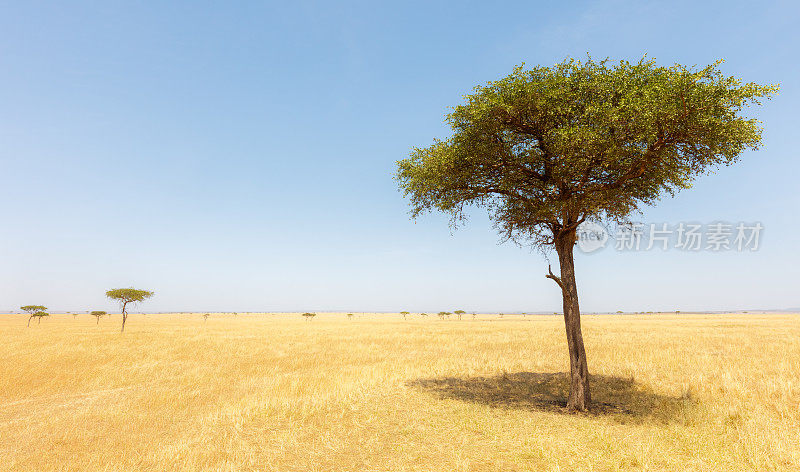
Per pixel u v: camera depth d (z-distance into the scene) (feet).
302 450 25.64
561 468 21.74
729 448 24.17
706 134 29.35
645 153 31.73
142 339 105.19
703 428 28.19
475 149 38.52
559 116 35.68
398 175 45.75
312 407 35.65
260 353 80.33
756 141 29.73
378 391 42.06
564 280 37.86
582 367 35.83
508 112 35.50
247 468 22.99
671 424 29.58
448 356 73.46
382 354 77.77
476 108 36.29
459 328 161.48
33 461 26.04
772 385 39.06
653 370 52.60
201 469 23.15
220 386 49.70
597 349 75.20
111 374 56.34
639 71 34.14
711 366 53.26
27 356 69.82
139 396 44.11
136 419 35.78
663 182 36.83
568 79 34.81
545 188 37.86
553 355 71.51
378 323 223.92
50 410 39.17
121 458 26.40
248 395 43.60
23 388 48.16
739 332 112.68
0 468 24.95
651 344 82.02
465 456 23.94
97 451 27.91
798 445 24.13
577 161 32.78
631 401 37.86
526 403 37.91
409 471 21.90
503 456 23.80
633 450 24.00
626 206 37.76
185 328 167.73
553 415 33.24
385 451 25.20
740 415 30.73
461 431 28.84
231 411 35.27
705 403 34.71
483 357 69.67
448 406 36.09
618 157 32.50
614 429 28.84
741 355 62.34
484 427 29.48
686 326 155.33
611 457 23.04
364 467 22.79
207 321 274.36
